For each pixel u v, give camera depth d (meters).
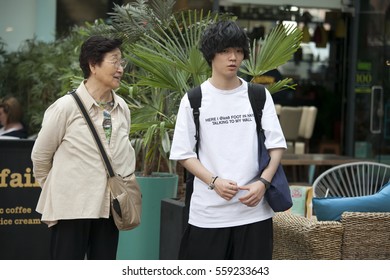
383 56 12.80
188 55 7.55
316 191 8.41
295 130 12.88
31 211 7.57
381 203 6.29
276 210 5.27
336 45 12.96
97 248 5.98
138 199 6.06
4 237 7.54
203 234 5.31
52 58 11.66
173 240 7.34
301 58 12.87
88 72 5.91
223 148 5.26
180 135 5.31
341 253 6.17
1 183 7.52
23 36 12.29
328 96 13.06
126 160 5.98
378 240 6.20
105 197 5.81
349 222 6.14
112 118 5.95
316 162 11.50
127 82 8.84
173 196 8.25
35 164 5.90
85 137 5.80
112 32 8.47
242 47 5.23
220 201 5.25
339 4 12.87
